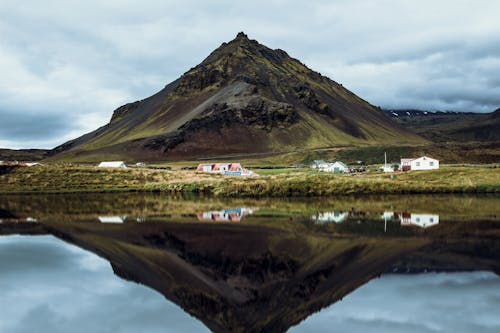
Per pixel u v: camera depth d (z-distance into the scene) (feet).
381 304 78.95
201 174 446.19
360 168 580.71
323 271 100.17
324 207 211.00
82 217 194.80
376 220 167.53
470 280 91.66
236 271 101.76
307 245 126.00
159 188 347.77
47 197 305.53
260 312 76.33
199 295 86.22
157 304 81.87
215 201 257.14
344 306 78.13
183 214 198.08
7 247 132.98
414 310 75.77
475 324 69.92
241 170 509.35
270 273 99.45
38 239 144.97
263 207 217.77
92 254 122.52
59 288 92.32
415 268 100.78
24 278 99.76
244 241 133.59
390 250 118.21
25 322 75.00
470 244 123.85
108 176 408.46
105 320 74.84
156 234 149.89
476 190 275.59
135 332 69.87
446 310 75.10
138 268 106.83
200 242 134.41
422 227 151.02
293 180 294.25
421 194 270.05
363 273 97.55
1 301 85.20
